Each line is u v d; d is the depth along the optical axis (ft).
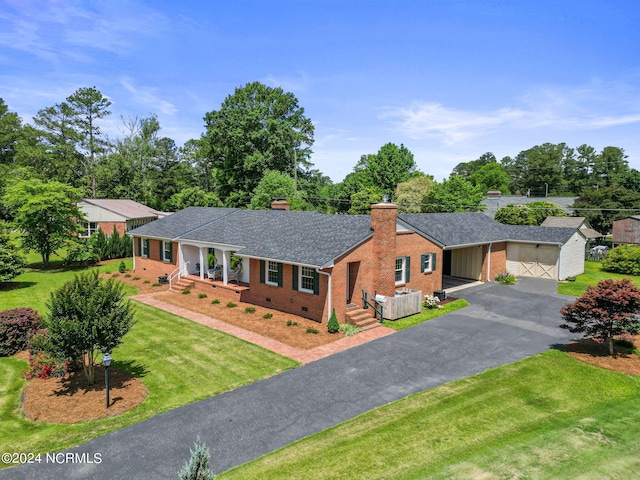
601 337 50.78
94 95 215.92
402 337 59.00
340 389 42.57
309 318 66.23
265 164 172.86
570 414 37.14
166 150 252.42
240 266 84.99
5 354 51.75
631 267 111.75
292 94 187.73
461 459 30.42
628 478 28.07
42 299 80.43
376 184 206.08
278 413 37.63
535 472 28.71
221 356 51.65
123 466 29.78
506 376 45.24
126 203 174.81
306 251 67.05
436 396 40.78
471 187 167.94
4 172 192.85
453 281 100.58
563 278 101.76
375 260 68.80
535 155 355.97
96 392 41.39
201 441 33.04
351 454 31.22
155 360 50.24
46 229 114.21
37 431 34.40
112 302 42.37
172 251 95.09
